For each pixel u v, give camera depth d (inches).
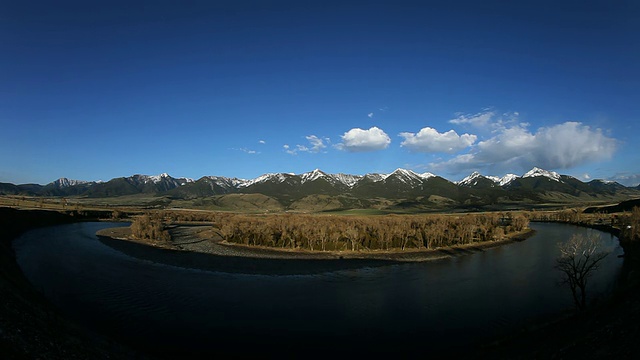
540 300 2721.5
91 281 3115.2
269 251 5339.6
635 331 1211.2
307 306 2657.5
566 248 4589.1
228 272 3853.3
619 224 7253.9
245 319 2348.7
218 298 2805.1
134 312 2370.8
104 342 1729.8
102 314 2293.3
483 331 2142.0
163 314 2368.4
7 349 1035.9
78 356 1337.4
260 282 3430.1
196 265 4173.2
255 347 1936.5
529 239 6845.5
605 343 1269.7
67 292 2716.5
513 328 2154.3
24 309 1541.6
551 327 1936.5
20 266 3476.9
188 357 1790.1
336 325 2269.9
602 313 1765.5
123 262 4133.9
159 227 6875.0
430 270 4124.0
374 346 1966.0
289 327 2226.9
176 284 3191.4
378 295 2977.4
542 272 3784.5
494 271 3954.2
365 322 2321.6
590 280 3248.0
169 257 4623.5
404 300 2815.0
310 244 5531.5
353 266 4382.4
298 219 6875.0
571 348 1395.2
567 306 2527.1
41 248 4778.5
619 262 3991.1
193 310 2484.0
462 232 6309.1
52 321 1626.5
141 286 3041.3
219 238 6550.2
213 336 2057.1
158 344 1915.6
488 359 1670.8
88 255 4461.1
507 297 2834.6
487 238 6791.3
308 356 1849.2
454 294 2977.4
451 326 2239.2
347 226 6131.9
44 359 1131.9
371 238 6063.0
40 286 2805.1
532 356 1505.9
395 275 3838.6
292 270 4077.3
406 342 2014.0
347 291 3115.2
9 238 5265.8
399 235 5797.2
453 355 1835.6
